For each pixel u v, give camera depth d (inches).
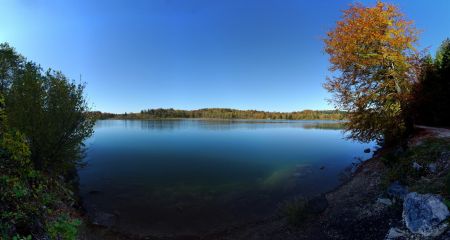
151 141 2305.6
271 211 663.8
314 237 447.2
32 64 495.2
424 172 475.5
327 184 869.8
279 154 1553.9
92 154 1590.8
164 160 1408.7
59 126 496.1
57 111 499.2
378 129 780.0
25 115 447.8
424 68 818.2
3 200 187.5
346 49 749.9
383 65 753.6
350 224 438.6
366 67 757.9
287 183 914.1
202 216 650.2
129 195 800.3
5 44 967.0
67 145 517.3
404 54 748.0
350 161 1262.3
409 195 360.2
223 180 983.6
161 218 637.9
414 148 620.7
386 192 475.2
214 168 1205.1
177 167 1229.1
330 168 1118.4
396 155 666.8
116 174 1081.4
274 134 2977.4
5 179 187.9
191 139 2469.2
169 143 2155.5
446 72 1083.9
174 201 753.6
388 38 726.5
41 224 214.8
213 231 573.3
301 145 1964.8
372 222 412.5
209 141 2299.5
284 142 2187.5
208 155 1561.3
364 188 586.9
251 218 630.5
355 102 775.7
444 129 834.2
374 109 776.3
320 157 1407.5
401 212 392.2
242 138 2544.3
